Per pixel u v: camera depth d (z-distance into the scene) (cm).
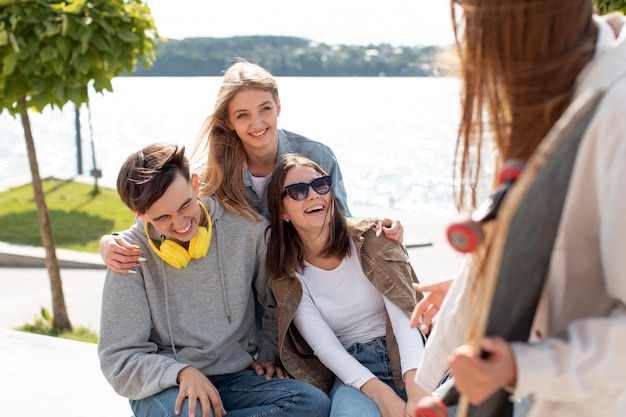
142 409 245
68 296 705
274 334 284
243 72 299
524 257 114
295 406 249
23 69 491
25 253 838
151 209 242
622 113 113
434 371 155
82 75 512
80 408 321
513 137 128
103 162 1998
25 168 1942
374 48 11219
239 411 251
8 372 364
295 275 273
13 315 646
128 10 515
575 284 125
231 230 274
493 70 126
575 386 115
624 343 113
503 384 116
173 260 254
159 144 249
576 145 109
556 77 123
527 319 125
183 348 263
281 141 317
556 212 115
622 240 113
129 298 254
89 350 399
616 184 113
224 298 267
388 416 244
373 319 278
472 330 122
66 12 488
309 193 263
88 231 979
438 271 740
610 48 120
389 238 276
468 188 141
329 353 261
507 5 121
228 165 289
